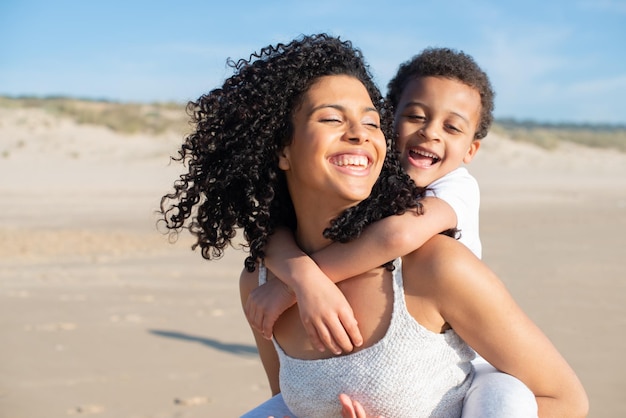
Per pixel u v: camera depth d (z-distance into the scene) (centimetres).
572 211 2023
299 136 247
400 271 234
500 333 228
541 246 1329
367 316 234
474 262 229
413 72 387
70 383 586
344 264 238
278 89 251
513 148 4606
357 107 246
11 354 660
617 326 740
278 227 267
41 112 4331
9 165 3077
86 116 4312
